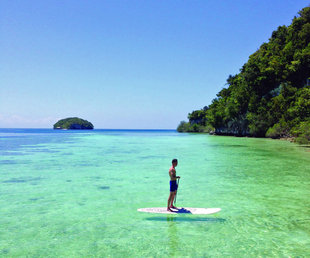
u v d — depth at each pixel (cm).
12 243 700
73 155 3128
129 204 1077
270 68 8825
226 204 1073
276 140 6650
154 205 1061
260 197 1189
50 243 700
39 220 880
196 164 2305
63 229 799
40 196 1210
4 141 6662
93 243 700
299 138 4441
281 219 890
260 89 9144
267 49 10662
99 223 851
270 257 621
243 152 3428
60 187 1403
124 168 2097
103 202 1105
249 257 622
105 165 2259
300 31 9025
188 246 680
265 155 3031
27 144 5416
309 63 7800
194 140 7188
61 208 1020
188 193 1268
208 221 871
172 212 951
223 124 11469
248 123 8894
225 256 626
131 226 824
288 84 8119
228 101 10756
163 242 705
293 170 1958
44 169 2042
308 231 783
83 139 8044
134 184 1485
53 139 7969
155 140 7319
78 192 1289
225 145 4869
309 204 1073
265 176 1725
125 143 5850
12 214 945
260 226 823
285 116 6869
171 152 3509
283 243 698
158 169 2041
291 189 1347
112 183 1511
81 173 1853
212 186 1422
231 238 731
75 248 670
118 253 641
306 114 4559
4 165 2256
